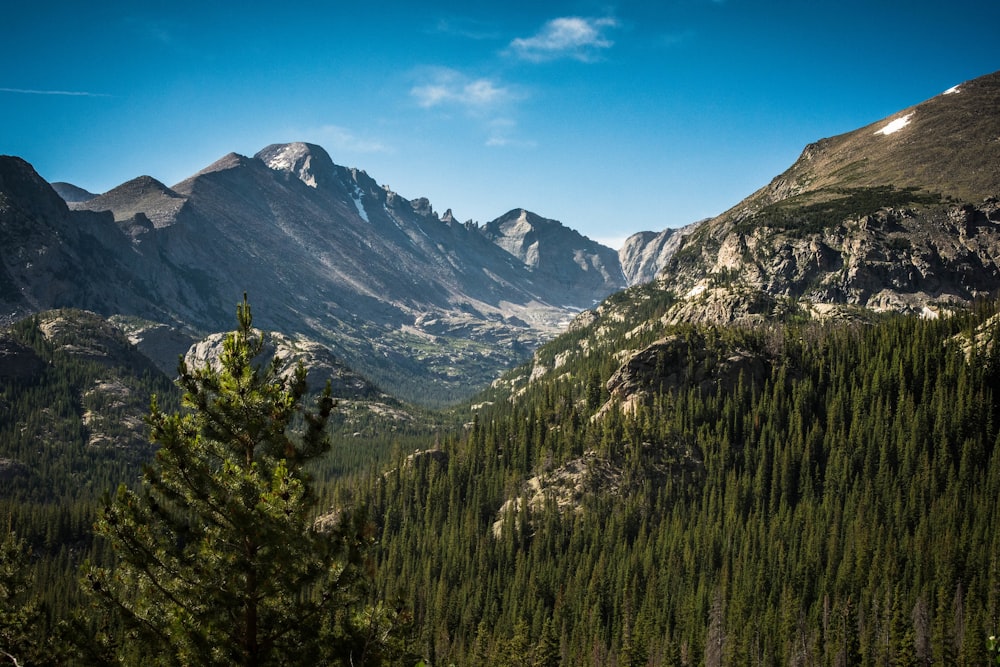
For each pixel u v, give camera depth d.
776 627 151.12
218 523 41.12
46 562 193.00
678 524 185.00
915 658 139.50
